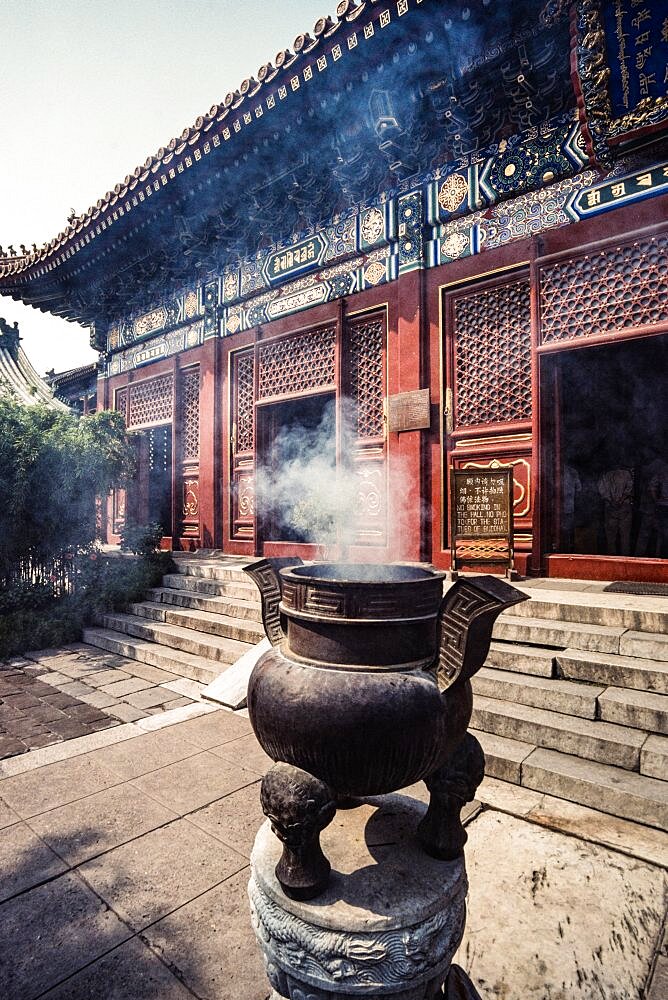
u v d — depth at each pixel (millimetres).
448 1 4969
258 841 1896
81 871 2520
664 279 5168
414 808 2078
